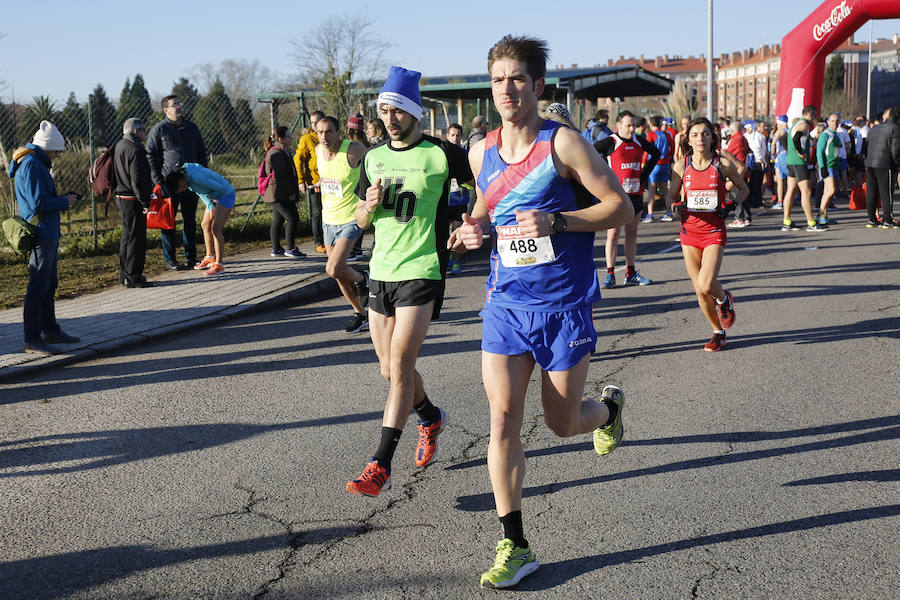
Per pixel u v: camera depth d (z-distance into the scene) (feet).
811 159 46.01
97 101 45.39
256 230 44.86
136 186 29.73
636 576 10.25
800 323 23.61
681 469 13.51
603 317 25.36
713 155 20.02
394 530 11.71
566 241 10.05
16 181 20.92
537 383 18.56
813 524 11.43
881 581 9.91
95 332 23.82
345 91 67.05
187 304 27.76
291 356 21.65
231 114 62.64
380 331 13.64
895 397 16.76
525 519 11.93
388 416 12.64
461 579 10.34
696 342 21.91
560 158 9.77
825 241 40.01
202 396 18.31
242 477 13.74
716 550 10.80
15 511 12.60
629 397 17.48
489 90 74.95
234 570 10.68
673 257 36.63
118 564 10.89
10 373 19.88
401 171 13.10
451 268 33.73
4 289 30.78
